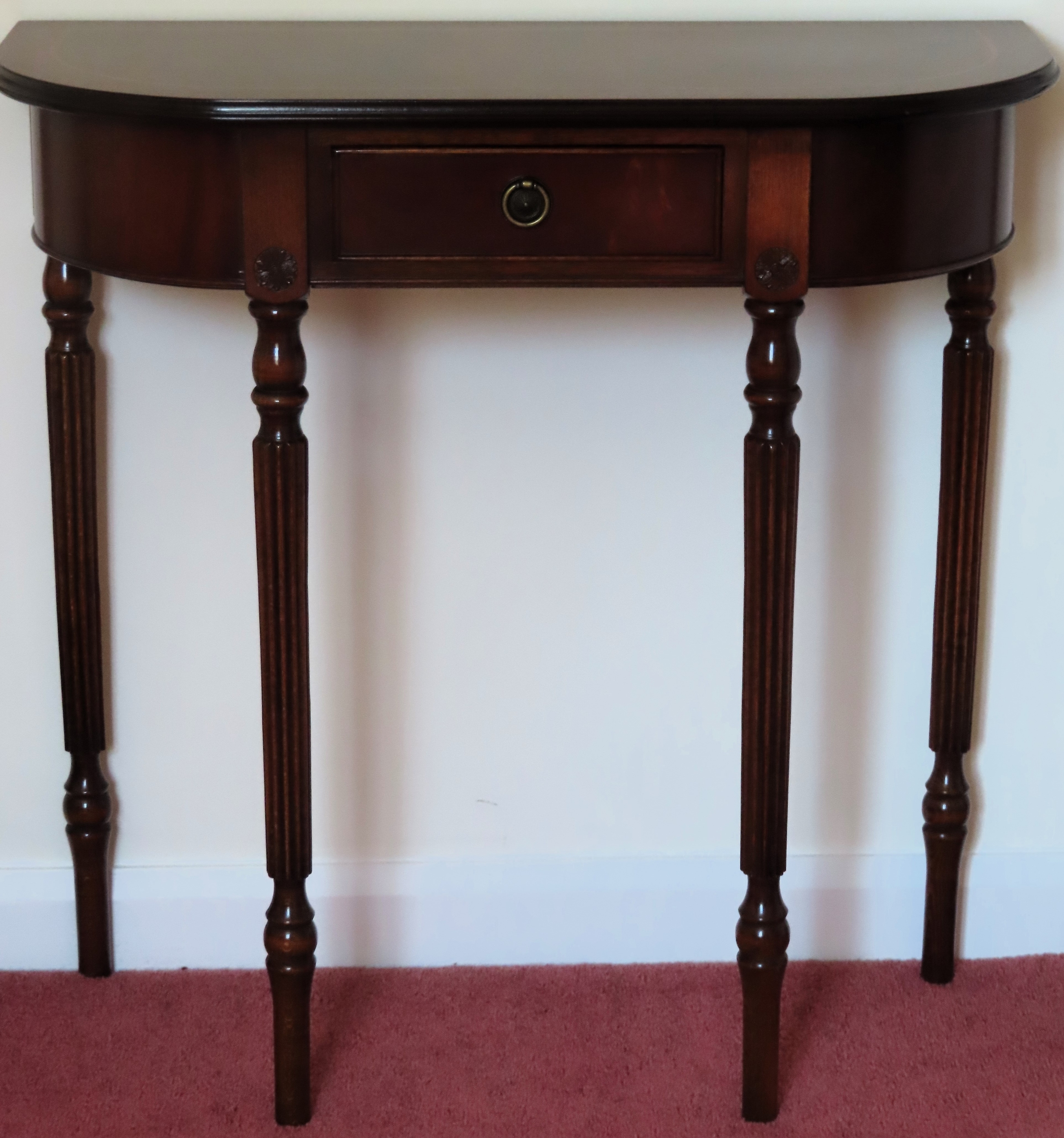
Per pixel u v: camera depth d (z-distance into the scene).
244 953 1.71
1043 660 1.69
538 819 1.71
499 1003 1.63
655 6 1.53
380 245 1.21
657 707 1.69
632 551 1.65
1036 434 1.63
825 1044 1.56
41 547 1.63
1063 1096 1.48
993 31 1.47
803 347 1.61
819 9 1.54
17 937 1.70
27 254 1.56
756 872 1.40
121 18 1.51
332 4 1.52
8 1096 1.47
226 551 1.64
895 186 1.21
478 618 1.66
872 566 1.67
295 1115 1.44
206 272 1.22
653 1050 1.56
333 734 1.68
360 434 1.61
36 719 1.67
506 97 1.16
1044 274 1.59
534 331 1.59
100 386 1.59
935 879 1.65
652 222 1.20
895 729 1.70
